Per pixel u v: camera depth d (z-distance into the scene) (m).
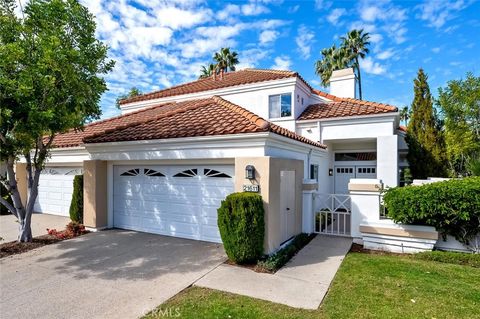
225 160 8.62
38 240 9.17
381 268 6.85
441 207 7.41
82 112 8.70
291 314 4.64
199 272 6.52
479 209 7.10
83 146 11.44
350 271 6.66
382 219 8.68
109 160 10.59
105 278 6.16
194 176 9.29
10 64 7.02
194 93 17.20
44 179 14.62
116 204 10.99
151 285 5.79
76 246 8.59
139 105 19.58
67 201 13.61
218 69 23.23
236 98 16.05
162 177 9.94
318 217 11.69
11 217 13.71
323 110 15.09
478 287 5.69
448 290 5.54
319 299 5.19
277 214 7.86
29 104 7.21
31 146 8.25
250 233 6.87
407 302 5.05
